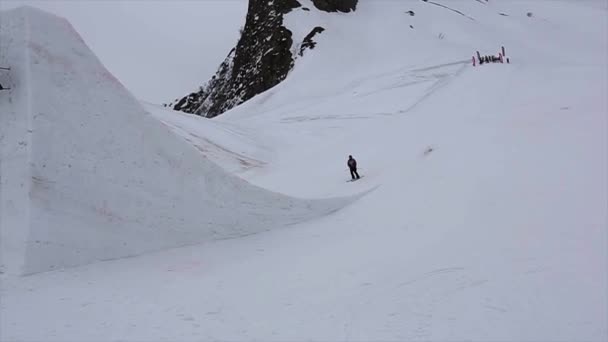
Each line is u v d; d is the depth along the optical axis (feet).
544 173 31.07
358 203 38.65
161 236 27.32
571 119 44.60
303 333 14.79
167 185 28.81
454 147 47.55
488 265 19.39
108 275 21.62
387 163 55.77
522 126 48.11
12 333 14.82
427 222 27.78
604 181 26.68
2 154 24.21
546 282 17.12
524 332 14.12
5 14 26.91
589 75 79.41
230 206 31.50
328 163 66.59
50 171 24.06
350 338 14.30
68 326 15.38
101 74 28.94
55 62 26.63
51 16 27.96
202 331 14.97
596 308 15.08
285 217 34.24
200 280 20.79
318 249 25.81
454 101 85.81
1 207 23.11
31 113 24.27
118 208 26.09
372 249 24.30
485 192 30.42
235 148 78.28
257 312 16.67
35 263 21.71
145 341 14.21
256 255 25.44
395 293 17.74
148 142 29.01
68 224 23.58
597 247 19.30
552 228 22.26
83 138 26.05
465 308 15.89
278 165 73.05
